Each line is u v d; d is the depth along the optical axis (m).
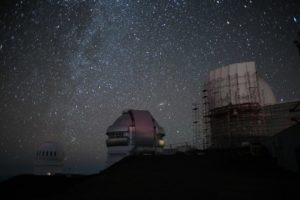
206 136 38.56
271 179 15.11
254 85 34.72
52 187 17.06
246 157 22.25
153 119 40.62
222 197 12.11
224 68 37.44
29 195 15.24
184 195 12.92
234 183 14.58
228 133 34.97
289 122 30.88
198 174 17.92
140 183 16.34
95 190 15.22
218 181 15.38
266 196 11.71
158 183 15.99
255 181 14.74
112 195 13.77
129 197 13.18
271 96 36.41
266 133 32.34
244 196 11.98
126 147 36.88
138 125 37.97
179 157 24.56
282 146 19.17
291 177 15.55
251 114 33.91
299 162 16.55
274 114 32.34
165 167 21.47
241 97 34.81
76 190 15.57
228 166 20.09
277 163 20.20
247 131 33.53
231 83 36.03
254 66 35.44
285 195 11.59
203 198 12.21
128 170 21.27
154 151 37.31
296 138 16.83
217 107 36.78
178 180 16.47
